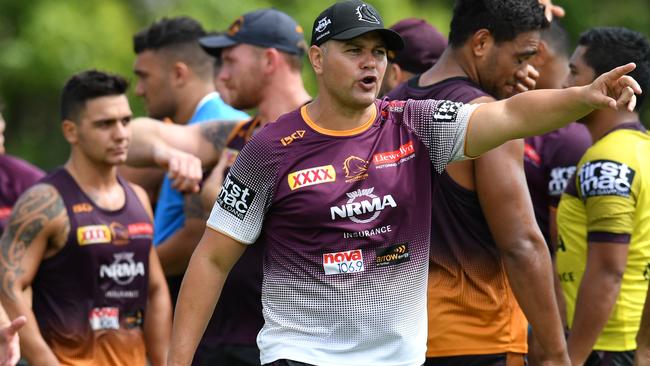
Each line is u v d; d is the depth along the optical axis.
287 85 23.58
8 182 27.97
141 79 27.55
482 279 18.53
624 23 74.88
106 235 22.20
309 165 15.90
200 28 27.41
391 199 15.86
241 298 21.73
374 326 16.00
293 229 16.05
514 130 15.41
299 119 16.09
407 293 16.12
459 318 18.58
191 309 16.59
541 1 20.16
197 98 27.05
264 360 16.45
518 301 18.12
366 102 15.67
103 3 67.06
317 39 15.84
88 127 22.08
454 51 19.02
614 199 19.92
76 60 65.62
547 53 22.89
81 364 21.95
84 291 22.02
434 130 15.99
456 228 18.48
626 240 19.97
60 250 21.86
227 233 16.38
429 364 18.69
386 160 15.92
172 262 24.39
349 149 15.88
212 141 24.20
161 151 23.47
